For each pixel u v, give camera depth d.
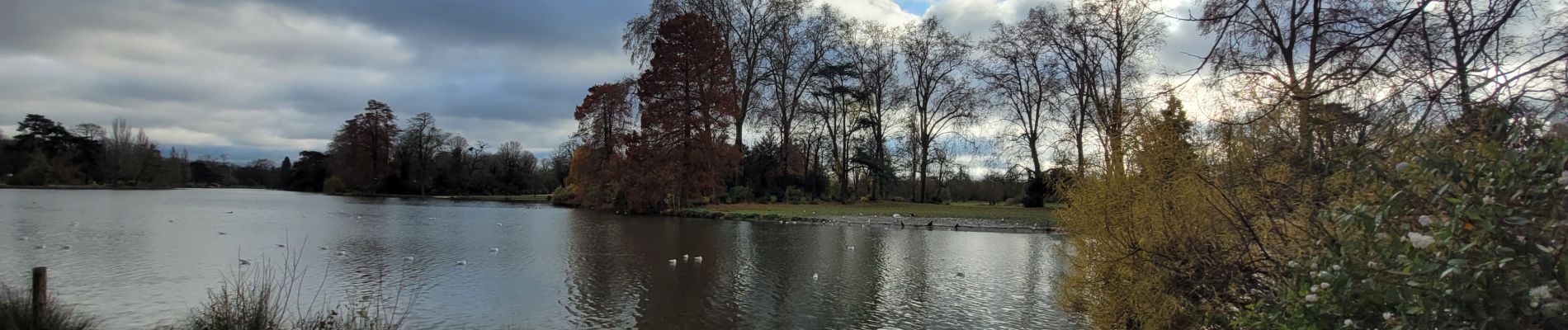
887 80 42.31
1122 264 6.66
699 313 9.66
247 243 16.83
